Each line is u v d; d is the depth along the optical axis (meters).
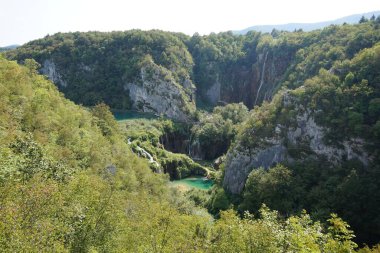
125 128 150.25
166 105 193.62
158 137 150.75
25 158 37.06
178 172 131.12
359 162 79.62
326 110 89.50
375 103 82.19
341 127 85.00
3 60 81.44
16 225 18.75
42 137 55.06
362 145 80.44
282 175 83.69
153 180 86.75
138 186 74.31
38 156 40.41
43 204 24.08
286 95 99.75
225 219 32.44
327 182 78.12
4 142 40.41
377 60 90.38
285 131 94.81
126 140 129.88
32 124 59.00
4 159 31.69
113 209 33.47
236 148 103.06
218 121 165.25
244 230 26.28
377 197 71.00
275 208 79.38
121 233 33.34
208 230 41.38
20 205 21.33
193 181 127.50
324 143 86.56
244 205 86.31
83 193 33.31
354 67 94.50
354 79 91.44
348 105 87.06
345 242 22.80
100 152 70.56
